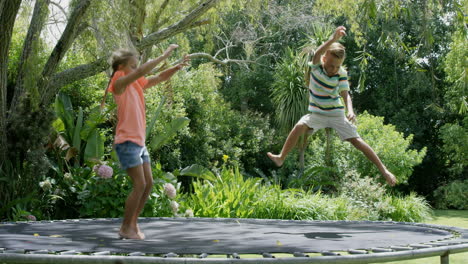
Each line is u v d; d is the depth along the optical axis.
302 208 8.63
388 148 13.95
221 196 8.15
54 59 7.80
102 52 8.37
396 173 14.15
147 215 7.11
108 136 11.59
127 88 2.96
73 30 7.79
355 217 9.62
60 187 7.46
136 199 2.94
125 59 2.95
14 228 3.89
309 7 18.77
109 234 3.37
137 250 2.45
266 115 20.19
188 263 2.14
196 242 2.88
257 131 17.73
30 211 6.98
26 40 7.71
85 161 8.05
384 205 10.66
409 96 19.86
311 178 13.02
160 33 9.11
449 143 18.19
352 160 13.92
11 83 8.60
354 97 21.38
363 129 14.64
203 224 4.55
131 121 2.92
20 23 8.91
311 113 3.65
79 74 8.07
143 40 9.04
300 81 14.55
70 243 2.73
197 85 15.47
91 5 7.68
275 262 2.20
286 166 15.77
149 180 3.06
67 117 8.44
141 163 2.93
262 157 17.95
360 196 10.98
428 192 20.45
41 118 7.29
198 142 15.20
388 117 20.52
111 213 7.09
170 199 7.53
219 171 15.50
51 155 8.36
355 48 19.94
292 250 2.54
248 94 20.17
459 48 15.19
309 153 15.70
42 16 7.45
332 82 3.52
